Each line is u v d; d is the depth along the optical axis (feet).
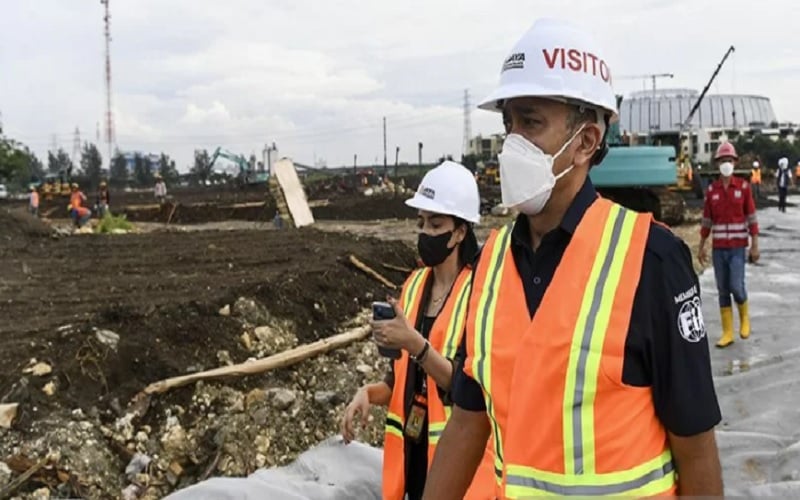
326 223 91.81
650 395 6.36
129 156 303.48
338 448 16.19
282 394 20.47
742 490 13.38
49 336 20.76
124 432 18.62
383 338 10.69
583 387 6.23
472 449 7.67
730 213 26.99
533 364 6.47
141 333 21.81
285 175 74.64
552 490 6.31
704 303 33.60
